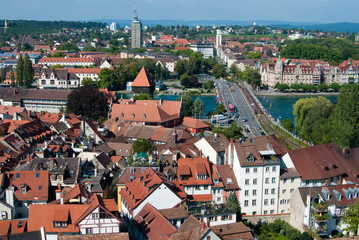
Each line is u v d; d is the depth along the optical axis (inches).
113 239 4306.1
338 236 5620.1
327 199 5772.6
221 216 5595.5
